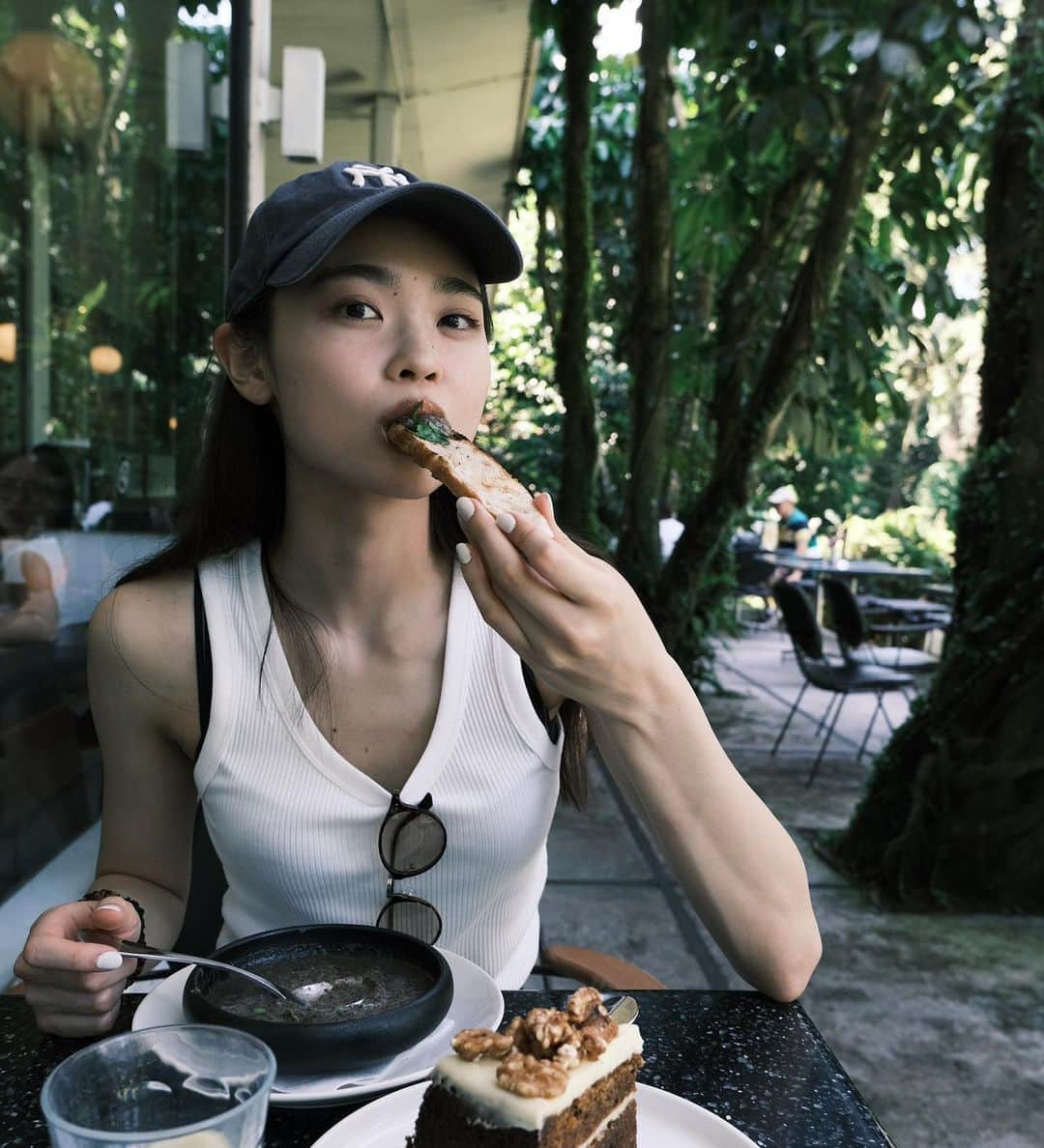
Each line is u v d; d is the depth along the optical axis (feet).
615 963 4.53
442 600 3.96
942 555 38.73
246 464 4.09
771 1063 2.93
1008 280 12.17
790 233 19.70
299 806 3.71
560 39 18.15
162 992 3.06
